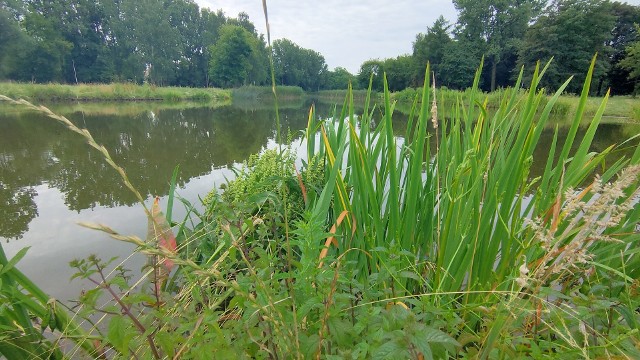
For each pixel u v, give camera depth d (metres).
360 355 0.88
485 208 1.42
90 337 1.10
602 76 35.91
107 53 49.28
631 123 13.98
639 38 38.88
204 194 3.98
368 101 2.01
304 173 2.27
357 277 1.70
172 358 0.88
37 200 3.79
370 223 1.73
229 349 0.86
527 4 42.09
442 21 42.78
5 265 1.10
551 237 0.88
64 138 7.97
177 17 59.19
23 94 23.92
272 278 1.07
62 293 2.10
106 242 2.81
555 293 0.89
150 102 28.89
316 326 1.04
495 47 41.41
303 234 1.07
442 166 1.70
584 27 32.22
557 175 1.45
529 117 1.31
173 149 6.90
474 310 1.35
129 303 0.92
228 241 1.23
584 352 0.83
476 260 1.53
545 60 34.16
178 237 2.10
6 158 5.77
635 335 1.03
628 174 0.75
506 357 1.00
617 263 1.48
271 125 11.90
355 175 1.75
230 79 53.66
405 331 0.71
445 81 43.31
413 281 1.71
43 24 40.03
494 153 1.70
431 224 1.73
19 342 1.09
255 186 1.97
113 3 50.00
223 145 7.41
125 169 5.16
